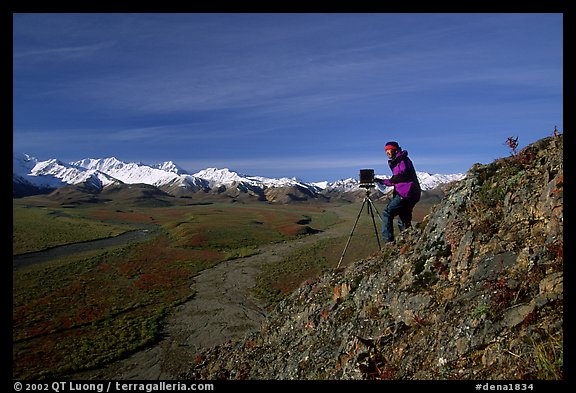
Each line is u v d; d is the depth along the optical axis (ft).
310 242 329.93
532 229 27.35
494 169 36.06
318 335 41.42
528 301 22.17
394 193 44.83
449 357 23.53
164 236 377.50
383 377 26.02
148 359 94.84
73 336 113.29
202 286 179.52
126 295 164.45
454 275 30.45
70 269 219.82
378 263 43.04
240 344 58.39
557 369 17.80
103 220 543.39
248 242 333.01
